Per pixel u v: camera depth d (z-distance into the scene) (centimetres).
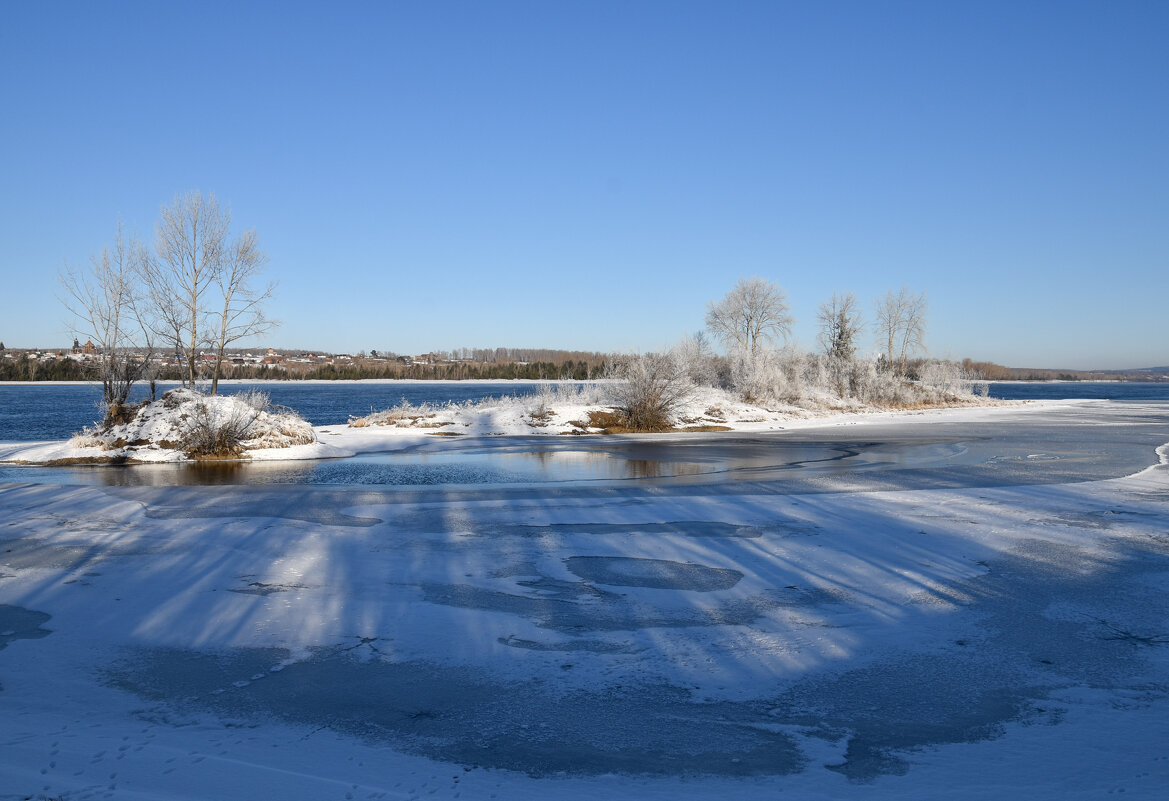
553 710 546
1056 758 474
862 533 1148
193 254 2947
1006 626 731
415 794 425
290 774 448
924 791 432
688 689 585
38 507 1347
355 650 664
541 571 930
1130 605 796
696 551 1034
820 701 563
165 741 491
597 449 2658
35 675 605
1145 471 1959
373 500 1471
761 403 4688
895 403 5766
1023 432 3459
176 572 909
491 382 17012
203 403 2447
